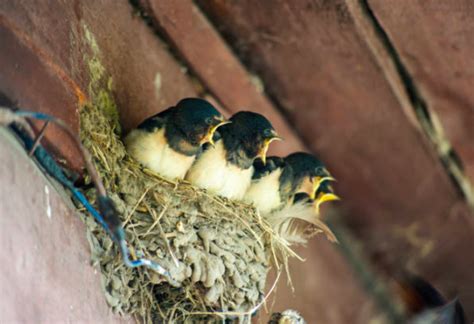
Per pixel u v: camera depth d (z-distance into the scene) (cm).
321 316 1188
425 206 1223
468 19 916
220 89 1062
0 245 567
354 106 1102
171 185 776
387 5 930
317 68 1051
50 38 704
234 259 771
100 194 650
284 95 1098
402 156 1162
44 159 655
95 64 800
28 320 575
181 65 1015
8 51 639
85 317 652
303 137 1156
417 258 1248
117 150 759
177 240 745
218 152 826
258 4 971
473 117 1069
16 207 597
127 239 719
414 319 1155
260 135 846
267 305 1016
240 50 1033
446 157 1142
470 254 1255
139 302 739
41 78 678
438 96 1052
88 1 814
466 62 981
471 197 1195
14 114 608
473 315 1233
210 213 785
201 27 995
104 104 803
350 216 1249
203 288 754
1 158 594
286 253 827
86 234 687
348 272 1230
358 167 1189
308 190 931
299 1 956
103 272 699
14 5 659
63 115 698
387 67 1023
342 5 942
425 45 975
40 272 607
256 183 874
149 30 956
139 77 905
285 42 1017
